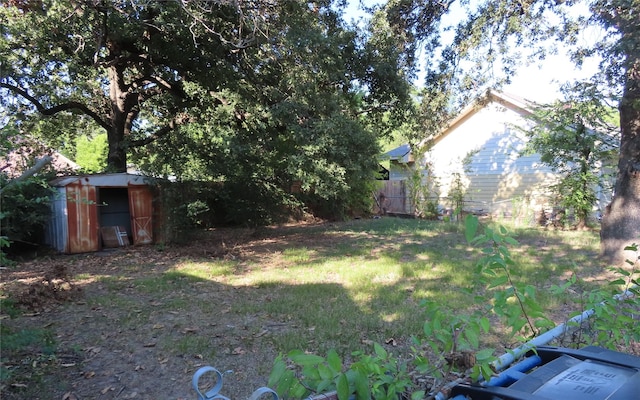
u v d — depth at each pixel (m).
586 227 14.27
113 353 4.35
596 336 2.90
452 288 6.61
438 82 9.90
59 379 3.77
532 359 2.18
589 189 14.02
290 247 11.22
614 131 12.88
